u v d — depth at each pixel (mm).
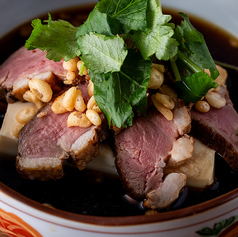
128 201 309
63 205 309
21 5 400
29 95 323
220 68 369
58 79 326
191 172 312
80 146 301
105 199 311
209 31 420
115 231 260
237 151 322
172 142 311
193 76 296
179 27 301
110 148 317
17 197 267
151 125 315
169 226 261
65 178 318
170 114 306
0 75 342
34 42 294
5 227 291
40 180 313
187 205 309
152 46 284
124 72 287
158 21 282
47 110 320
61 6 417
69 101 303
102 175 321
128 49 288
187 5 424
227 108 338
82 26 291
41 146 307
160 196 296
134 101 289
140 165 307
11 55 362
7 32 395
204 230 270
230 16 415
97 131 304
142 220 260
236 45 411
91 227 260
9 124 325
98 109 301
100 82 289
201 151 322
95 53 283
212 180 318
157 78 295
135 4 282
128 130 313
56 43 297
